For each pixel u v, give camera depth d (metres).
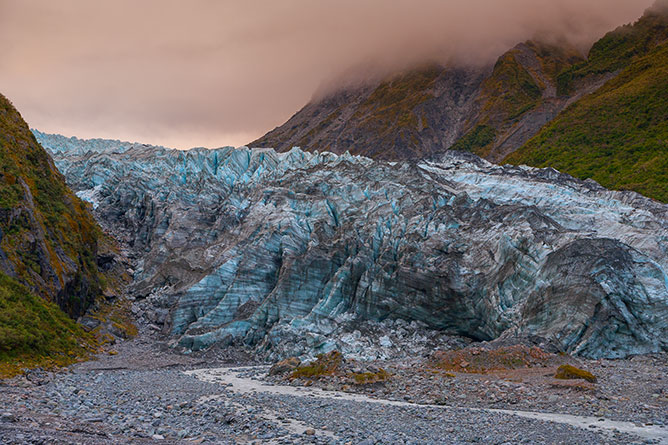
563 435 25.48
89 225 91.88
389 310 75.06
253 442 23.39
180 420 28.03
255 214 96.19
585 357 53.31
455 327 70.81
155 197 115.81
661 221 75.38
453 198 85.88
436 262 73.38
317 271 81.38
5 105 90.50
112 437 21.33
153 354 69.69
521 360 47.56
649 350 53.44
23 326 50.91
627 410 31.41
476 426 27.55
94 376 46.97
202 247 96.81
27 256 62.88
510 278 65.62
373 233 82.38
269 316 78.62
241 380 49.53
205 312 83.94
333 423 28.22
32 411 25.52
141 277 99.62
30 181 79.75
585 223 76.25
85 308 79.06
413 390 38.91
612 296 55.12
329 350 65.81
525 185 89.50
